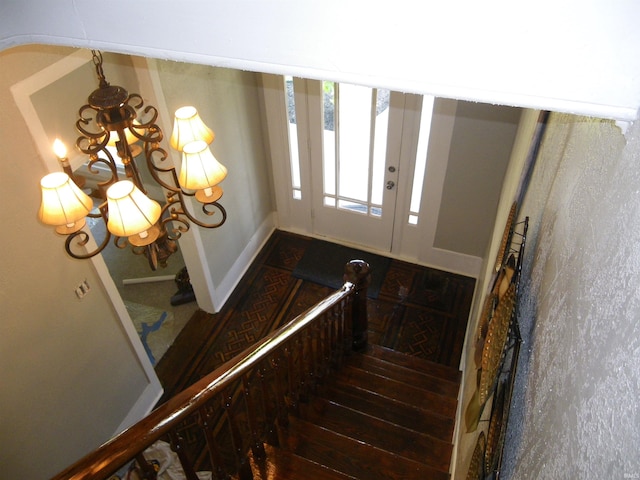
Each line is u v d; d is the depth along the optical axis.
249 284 4.31
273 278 4.36
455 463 2.32
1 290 2.14
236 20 0.72
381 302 4.06
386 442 2.60
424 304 4.03
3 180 2.05
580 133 1.12
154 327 3.98
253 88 3.94
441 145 3.59
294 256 4.57
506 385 1.27
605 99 0.58
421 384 3.15
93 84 2.52
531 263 1.42
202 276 3.80
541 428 0.92
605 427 0.58
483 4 0.56
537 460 0.90
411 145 3.75
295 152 4.29
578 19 0.53
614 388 0.58
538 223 1.47
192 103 3.27
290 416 2.59
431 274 4.29
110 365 2.94
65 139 2.39
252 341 3.84
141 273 4.45
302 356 2.49
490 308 1.71
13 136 2.06
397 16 0.61
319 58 0.71
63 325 2.52
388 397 2.93
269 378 3.34
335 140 4.01
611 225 0.71
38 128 2.16
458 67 0.62
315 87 3.75
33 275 2.29
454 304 4.02
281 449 2.29
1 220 2.08
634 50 0.53
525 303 1.37
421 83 0.66
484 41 0.59
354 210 4.41
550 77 0.59
